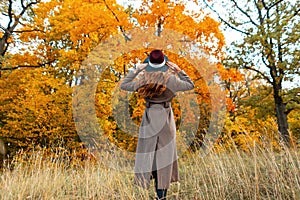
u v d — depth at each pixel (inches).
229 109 355.6
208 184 145.3
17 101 410.3
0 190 150.9
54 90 438.0
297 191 120.7
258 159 152.4
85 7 354.3
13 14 453.7
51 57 480.1
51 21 468.1
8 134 397.1
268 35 410.0
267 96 478.3
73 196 141.9
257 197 125.3
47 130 386.3
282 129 446.3
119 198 133.5
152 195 137.5
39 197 139.5
